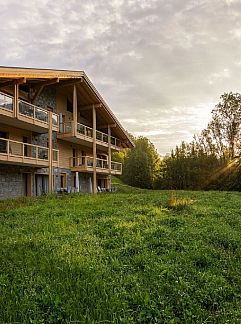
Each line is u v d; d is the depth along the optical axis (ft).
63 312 13.64
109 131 107.24
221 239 26.66
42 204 50.60
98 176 111.96
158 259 21.29
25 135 73.00
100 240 26.13
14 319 12.90
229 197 66.18
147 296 15.31
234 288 17.24
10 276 17.84
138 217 35.73
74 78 78.95
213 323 13.80
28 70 61.52
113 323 12.82
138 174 173.17
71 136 82.28
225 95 148.56
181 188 136.46
